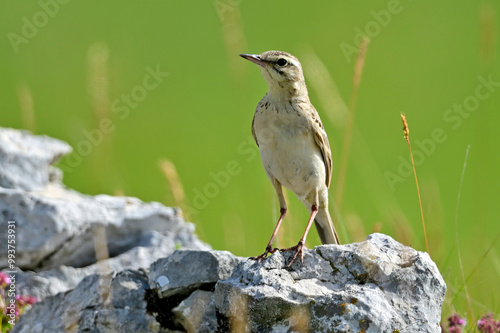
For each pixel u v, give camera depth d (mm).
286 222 10867
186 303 7801
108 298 8070
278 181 9500
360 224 10539
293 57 9219
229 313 7457
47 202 10320
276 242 10398
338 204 10789
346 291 7285
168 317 8008
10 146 11375
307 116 9164
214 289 7855
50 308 8445
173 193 10133
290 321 7184
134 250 10797
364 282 7574
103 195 11617
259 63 9148
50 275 10148
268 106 9258
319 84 11812
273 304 7156
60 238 10281
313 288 7375
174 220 11539
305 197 9492
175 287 7879
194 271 7941
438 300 7477
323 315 7145
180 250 8156
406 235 9547
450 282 9805
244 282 7512
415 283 7445
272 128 9211
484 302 10234
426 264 7547
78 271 10383
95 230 10398
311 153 9219
